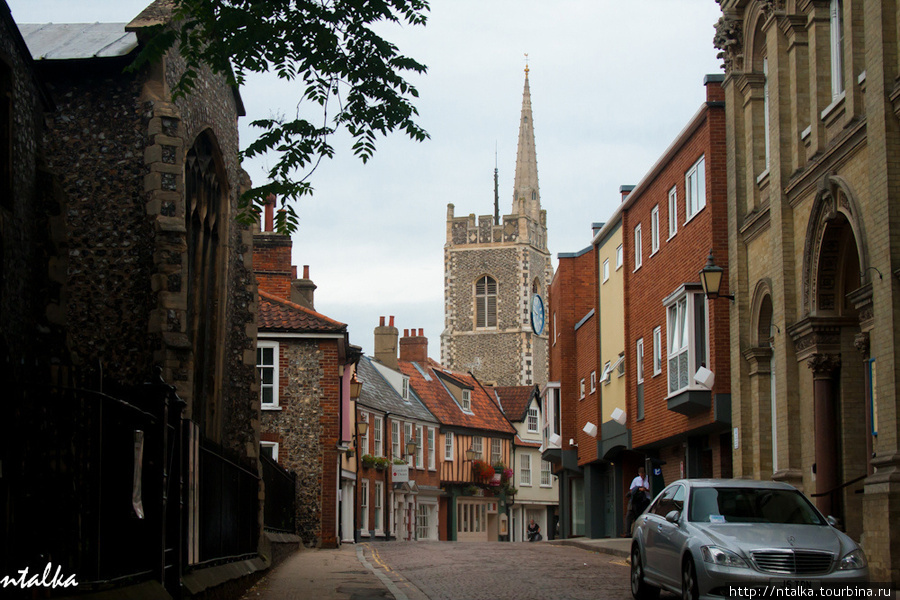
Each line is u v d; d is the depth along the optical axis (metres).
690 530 12.05
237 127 23.42
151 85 18.19
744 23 21.33
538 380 101.88
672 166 26.69
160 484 9.76
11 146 14.34
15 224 14.62
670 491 13.73
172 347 17.22
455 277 102.44
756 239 20.83
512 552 25.14
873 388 16.27
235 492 15.53
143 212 17.81
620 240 33.34
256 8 12.20
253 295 23.81
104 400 8.70
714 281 20.34
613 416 31.25
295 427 32.44
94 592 8.03
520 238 100.81
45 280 15.29
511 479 68.88
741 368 21.03
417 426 57.09
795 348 18.38
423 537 57.56
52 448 8.11
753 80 21.16
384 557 24.83
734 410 21.31
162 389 9.86
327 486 32.03
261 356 32.84
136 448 9.01
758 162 21.06
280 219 13.65
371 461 48.62
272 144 13.23
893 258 14.24
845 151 16.08
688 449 26.17
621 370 32.75
